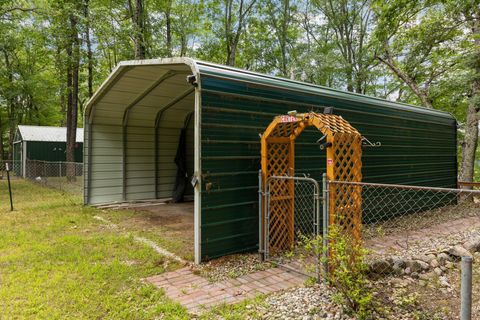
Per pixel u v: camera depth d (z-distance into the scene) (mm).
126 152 7457
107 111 6965
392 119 6488
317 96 4957
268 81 4379
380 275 3236
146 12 12789
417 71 9523
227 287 3033
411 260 3508
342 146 3213
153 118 7770
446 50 8375
